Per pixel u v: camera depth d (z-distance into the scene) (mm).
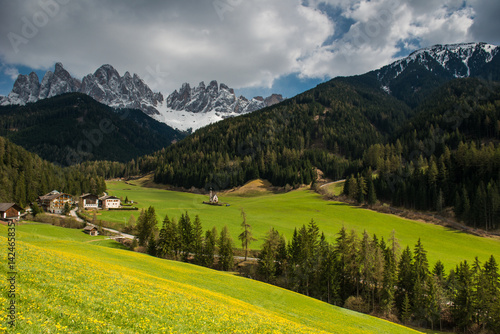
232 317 25797
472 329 56250
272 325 26609
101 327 15992
